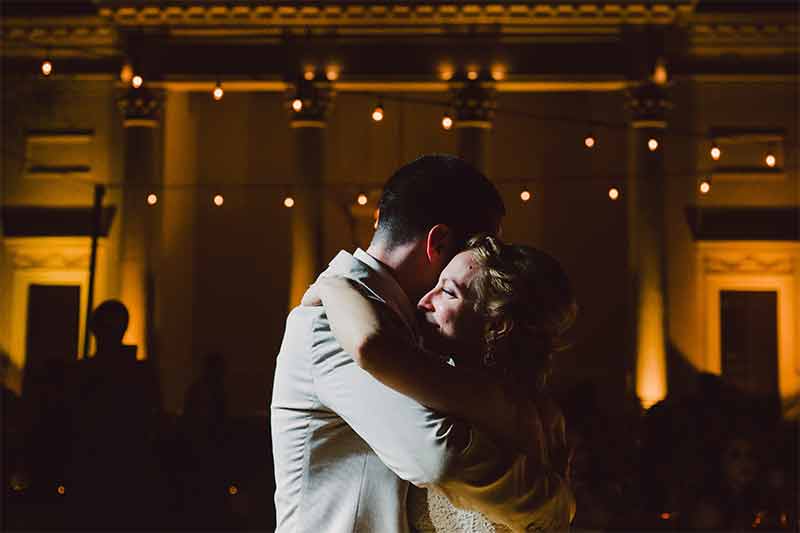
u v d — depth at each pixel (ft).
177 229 101.86
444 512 8.92
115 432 26.45
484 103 91.81
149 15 93.15
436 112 106.83
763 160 96.68
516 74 92.32
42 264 98.27
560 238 106.63
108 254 97.55
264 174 108.06
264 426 71.26
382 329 8.52
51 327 98.17
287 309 107.45
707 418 33.76
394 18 92.12
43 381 32.09
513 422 8.68
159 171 94.99
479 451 8.39
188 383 104.63
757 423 39.22
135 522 26.45
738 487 31.45
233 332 107.55
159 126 94.73
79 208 98.17
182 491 38.19
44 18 96.43
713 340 96.27
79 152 98.17
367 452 9.04
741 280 96.73
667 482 31.30
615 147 106.01
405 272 9.88
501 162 107.04
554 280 9.29
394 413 8.48
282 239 107.65
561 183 106.83
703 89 96.68
